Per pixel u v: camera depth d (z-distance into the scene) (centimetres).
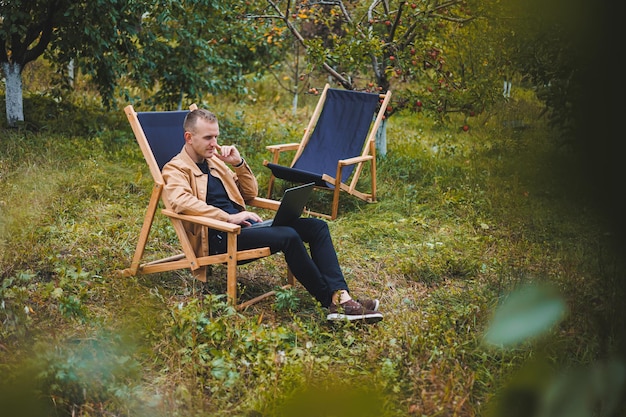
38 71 945
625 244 50
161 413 267
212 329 328
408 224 580
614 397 52
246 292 417
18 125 736
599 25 46
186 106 898
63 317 345
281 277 445
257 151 817
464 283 451
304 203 393
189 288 410
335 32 967
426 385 281
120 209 547
